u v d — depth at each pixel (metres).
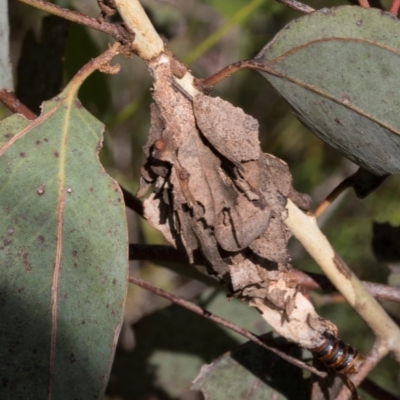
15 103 0.32
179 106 0.29
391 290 0.34
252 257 0.29
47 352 0.28
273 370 0.33
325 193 0.59
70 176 0.28
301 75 0.29
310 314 0.30
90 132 0.28
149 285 0.31
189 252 0.29
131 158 0.59
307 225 0.30
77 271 0.28
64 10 0.28
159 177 0.29
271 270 0.29
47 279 0.28
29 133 0.28
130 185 0.58
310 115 0.29
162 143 0.29
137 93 0.59
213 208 0.29
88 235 0.28
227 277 0.30
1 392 0.27
